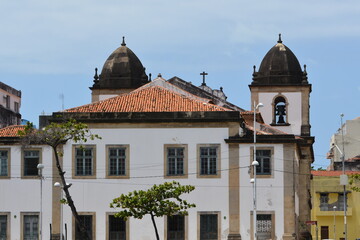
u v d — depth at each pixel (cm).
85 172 15062
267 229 14850
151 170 15012
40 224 14912
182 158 15025
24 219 15100
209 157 15000
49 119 15188
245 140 14938
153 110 15262
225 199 14912
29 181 15112
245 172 14938
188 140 15012
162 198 13362
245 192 14900
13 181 15150
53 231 15000
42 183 15075
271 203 14850
